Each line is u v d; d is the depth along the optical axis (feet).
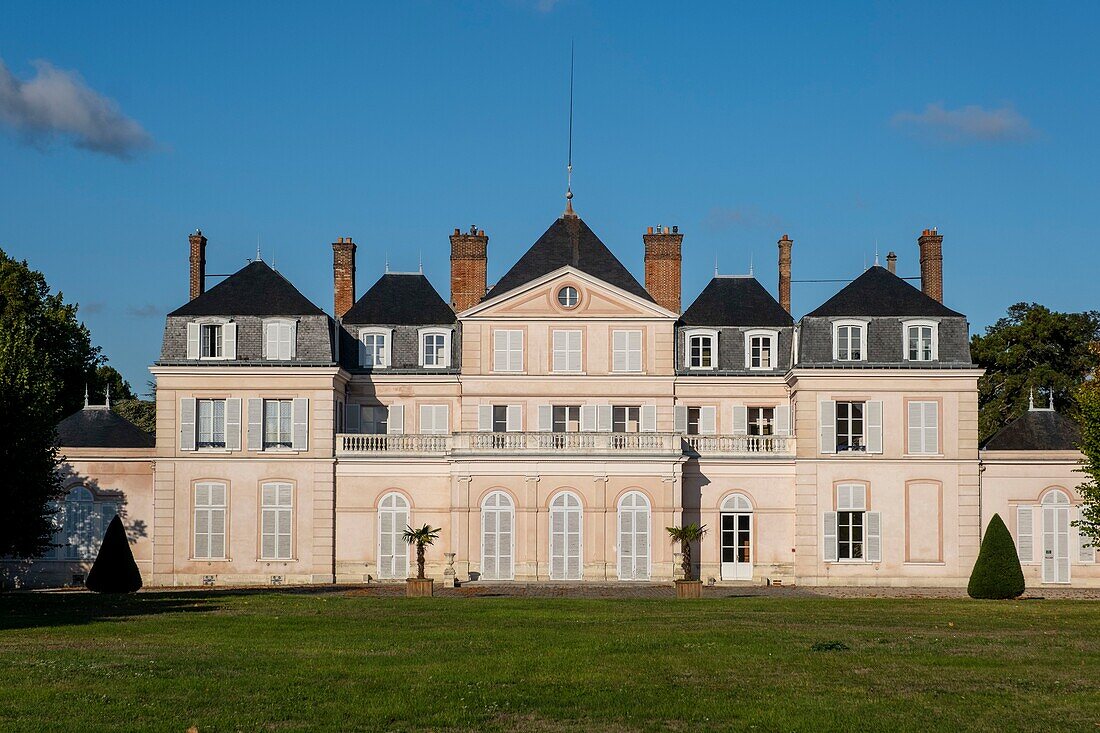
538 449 204.03
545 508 203.62
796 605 152.35
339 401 214.48
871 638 115.03
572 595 174.40
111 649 104.88
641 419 216.13
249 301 212.64
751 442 211.20
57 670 92.84
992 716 82.43
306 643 110.73
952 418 206.28
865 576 204.74
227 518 206.69
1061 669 98.17
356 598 160.45
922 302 212.02
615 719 81.25
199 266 228.02
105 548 182.80
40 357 173.06
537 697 86.38
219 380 208.33
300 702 83.97
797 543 206.18
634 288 220.43
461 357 217.77
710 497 210.38
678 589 172.14
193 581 205.46
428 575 207.82
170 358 208.95
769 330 220.84
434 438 210.18
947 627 125.59
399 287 228.43
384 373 219.00
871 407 206.90
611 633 118.21
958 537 204.74
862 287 214.48
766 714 82.33
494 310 216.95
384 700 84.69
